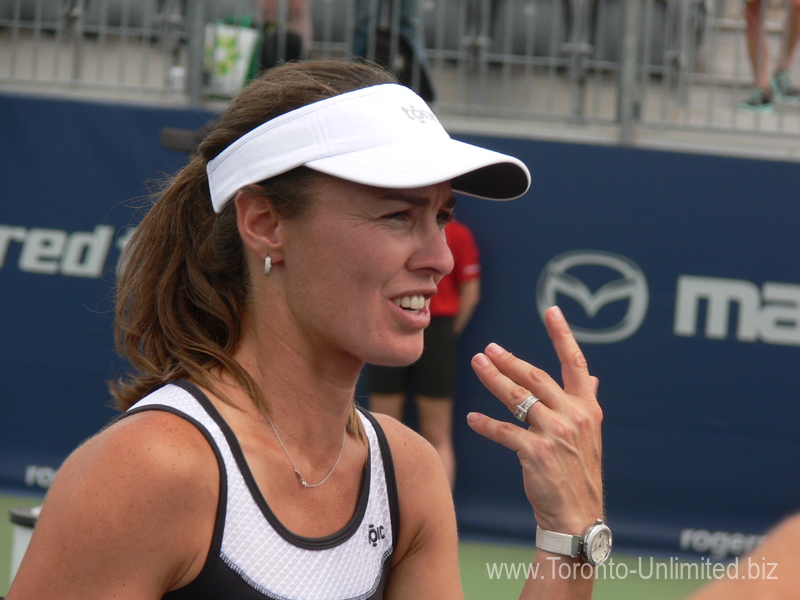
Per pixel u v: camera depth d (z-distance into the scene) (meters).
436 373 16.09
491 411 16.73
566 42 19.48
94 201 17.14
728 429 16.36
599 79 18.39
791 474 16.23
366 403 16.89
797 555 2.48
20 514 8.70
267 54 17.33
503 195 4.73
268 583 3.77
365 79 4.23
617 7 19.42
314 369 4.09
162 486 3.55
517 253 16.78
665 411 16.44
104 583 3.49
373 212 3.94
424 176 3.86
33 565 3.50
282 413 4.09
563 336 4.77
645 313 16.55
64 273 17.19
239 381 4.08
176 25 19.28
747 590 2.50
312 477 4.11
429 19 19.83
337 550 4.05
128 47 19.47
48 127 17.20
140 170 17.06
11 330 17.25
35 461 17.19
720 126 18.80
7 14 18.72
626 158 16.61
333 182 3.95
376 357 4.04
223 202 4.17
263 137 4.05
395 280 4.00
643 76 18.00
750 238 16.41
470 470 16.75
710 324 16.45
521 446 4.46
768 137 18.11
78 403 17.14
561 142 16.69
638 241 16.58
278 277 4.12
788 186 16.34
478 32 19.70
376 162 3.90
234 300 4.28
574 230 16.69
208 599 3.71
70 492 3.56
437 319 16.11
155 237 4.44
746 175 16.41
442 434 16.30
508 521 16.70
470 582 14.57
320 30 19.47
